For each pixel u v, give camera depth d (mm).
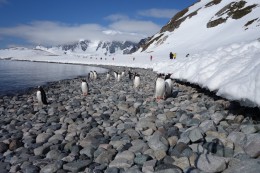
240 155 5461
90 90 19797
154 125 8320
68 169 5883
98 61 99000
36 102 16172
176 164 5566
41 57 198125
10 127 9883
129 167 5758
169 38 95000
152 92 16672
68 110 12531
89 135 8008
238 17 73500
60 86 26016
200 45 69250
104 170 5742
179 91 14883
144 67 50031
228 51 13812
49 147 7188
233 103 8945
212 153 5832
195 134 6492
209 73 11656
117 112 10898
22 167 6160
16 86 27828
